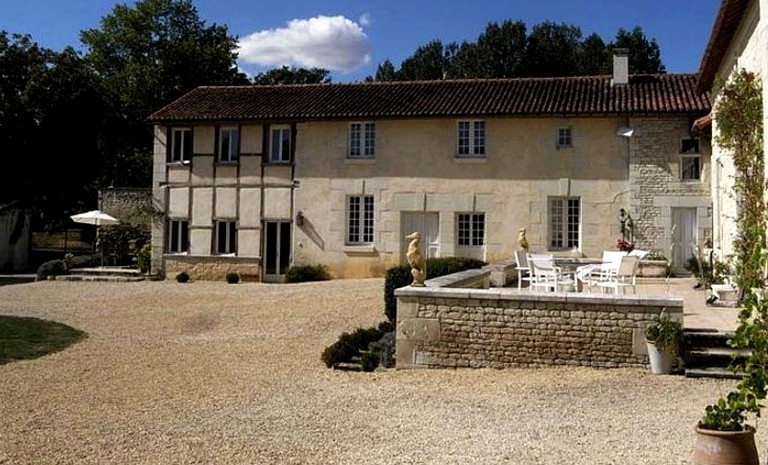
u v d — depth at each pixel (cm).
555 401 802
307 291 1886
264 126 2316
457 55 5122
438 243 2162
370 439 666
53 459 613
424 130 2173
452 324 1013
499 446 633
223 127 2364
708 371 884
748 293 547
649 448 611
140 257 2447
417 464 586
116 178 4000
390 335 1170
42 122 3162
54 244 4006
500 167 2116
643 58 4634
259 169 2317
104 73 4078
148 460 609
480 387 890
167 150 2412
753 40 1135
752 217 1101
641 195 2000
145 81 3959
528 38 4738
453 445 640
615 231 2027
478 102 2167
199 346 1234
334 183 2245
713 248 1639
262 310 1609
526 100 2144
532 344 980
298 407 809
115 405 823
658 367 908
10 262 2989
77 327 1444
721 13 1191
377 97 2316
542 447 626
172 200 2406
